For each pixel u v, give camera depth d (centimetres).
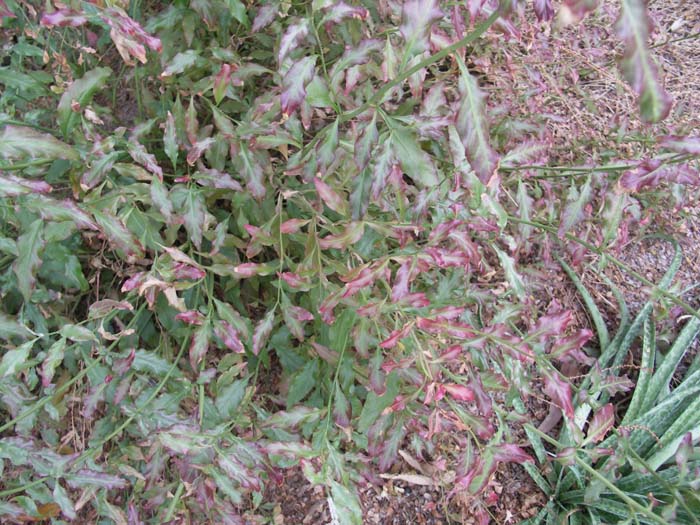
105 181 60
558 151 94
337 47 71
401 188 54
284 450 51
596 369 67
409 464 80
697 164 67
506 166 67
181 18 69
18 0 65
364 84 71
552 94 102
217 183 60
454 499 79
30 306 64
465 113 38
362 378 65
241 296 81
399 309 52
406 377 56
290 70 47
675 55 112
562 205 74
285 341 70
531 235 86
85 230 69
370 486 79
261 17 62
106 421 63
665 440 77
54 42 73
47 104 77
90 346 65
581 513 79
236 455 53
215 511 59
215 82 57
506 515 79
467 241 53
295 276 55
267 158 63
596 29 105
